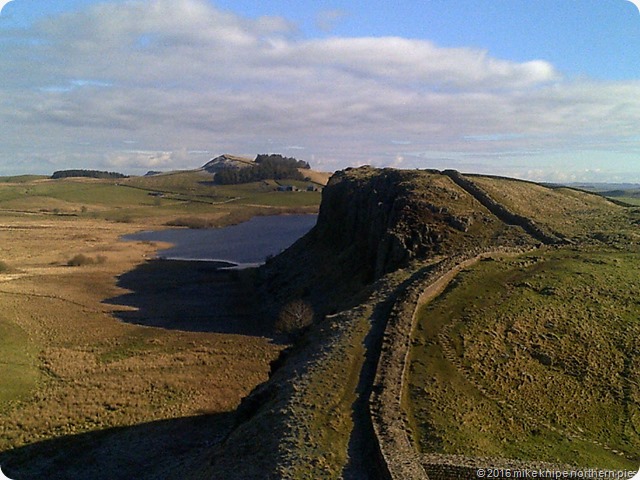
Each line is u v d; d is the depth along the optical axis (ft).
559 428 82.99
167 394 147.84
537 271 136.56
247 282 313.53
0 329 202.80
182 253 442.50
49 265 372.58
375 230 237.66
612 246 161.79
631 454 77.46
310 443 76.54
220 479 77.87
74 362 171.32
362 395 88.58
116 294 281.95
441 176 272.10
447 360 98.12
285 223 654.12
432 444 75.31
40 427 128.36
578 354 101.14
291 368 106.83
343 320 120.47
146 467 111.14
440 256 180.04
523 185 273.33
